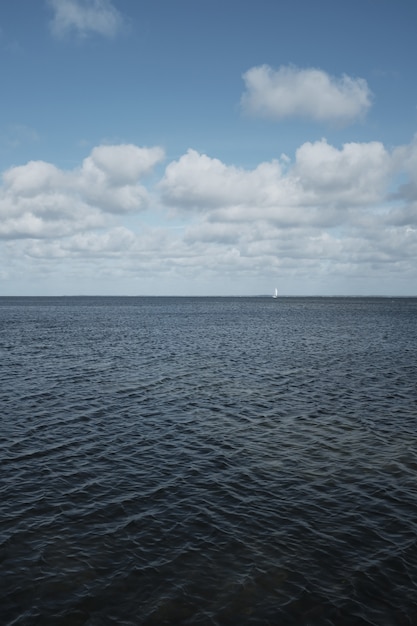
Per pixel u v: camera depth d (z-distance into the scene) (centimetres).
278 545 1420
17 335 7738
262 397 3331
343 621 1102
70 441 2355
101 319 12688
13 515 1583
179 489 1817
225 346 6369
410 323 11156
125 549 1391
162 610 1134
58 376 4025
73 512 1616
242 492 1795
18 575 1256
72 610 1130
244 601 1167
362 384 3781
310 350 5972
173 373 4244
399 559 1347
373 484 1869
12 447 2247
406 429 2588
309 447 2303
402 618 1113
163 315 15050
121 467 2034
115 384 3725
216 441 2389
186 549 1394
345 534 1487
